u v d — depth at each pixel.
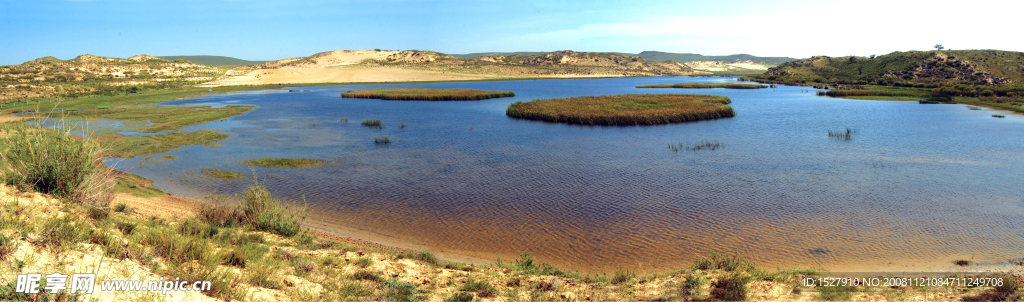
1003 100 73.38
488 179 23.95
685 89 118.94
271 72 164.62
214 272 7.47
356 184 22.58
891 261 13.33
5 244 6.33
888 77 145.50
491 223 17.00
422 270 10.69
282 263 9.43
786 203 19.53
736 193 21.20
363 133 40.91
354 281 8.96
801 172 25.52
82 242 7.27
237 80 135.50
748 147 34.03
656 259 13.68
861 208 18.73
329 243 12.30
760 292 9.43
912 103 74.62
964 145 34.25
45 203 8.95
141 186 19.78
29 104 61.94
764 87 124.00
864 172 25.38
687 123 49.88
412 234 15.70
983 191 21.20
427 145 34.84
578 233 15.99
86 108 59.00
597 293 9.42
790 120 51.78
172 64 169.88
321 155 30.16
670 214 18.11
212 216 13.45
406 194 20.84
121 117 49.09
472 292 9.15
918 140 36.69
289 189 21.39
